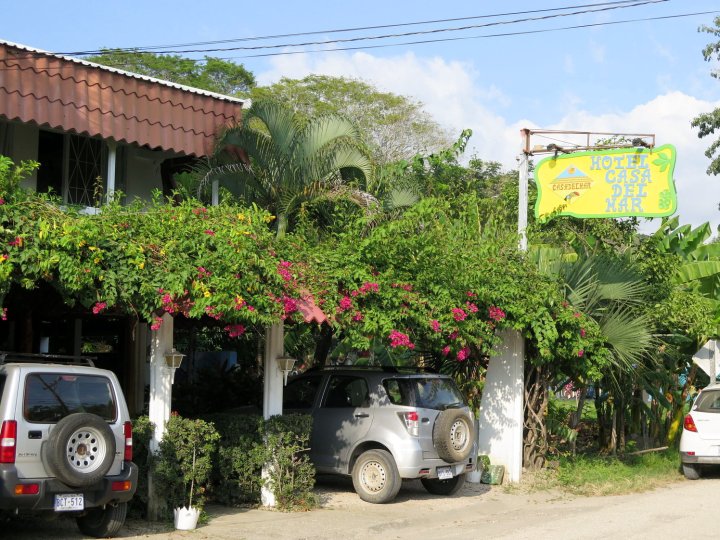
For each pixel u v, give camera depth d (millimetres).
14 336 15727
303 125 14797
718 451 15938
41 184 13688
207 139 14828
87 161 14281
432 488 14086
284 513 11766
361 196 14547
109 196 12719
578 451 18672
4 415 8633
